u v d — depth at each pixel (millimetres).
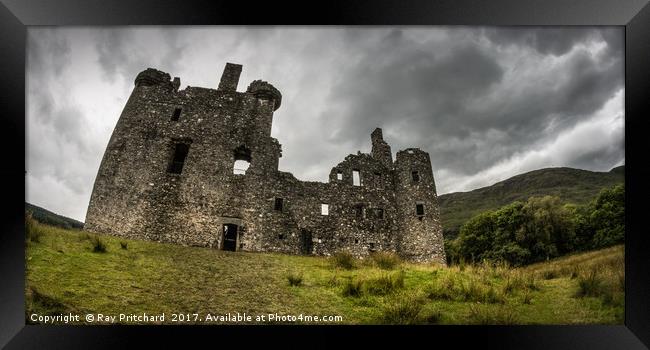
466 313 6613
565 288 7969
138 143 18172
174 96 19828
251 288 8406
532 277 8891
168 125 19016
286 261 12930
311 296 7816
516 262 23547
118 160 17531
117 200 16734
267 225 19125
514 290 7973
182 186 17766
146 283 8055
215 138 19312
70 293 6715
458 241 29875
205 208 17609
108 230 16031
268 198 19719
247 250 17469
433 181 23500
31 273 7227
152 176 17594
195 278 9031
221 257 12922
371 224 21938
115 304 6574
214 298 7457
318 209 21047
